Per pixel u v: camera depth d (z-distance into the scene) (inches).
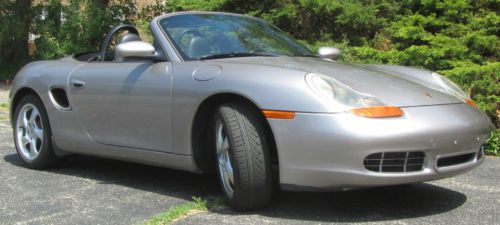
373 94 137.1
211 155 157.2
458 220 140.9
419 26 321.4
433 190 170.9
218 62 155.3
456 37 316.8
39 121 204.2
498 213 147.3
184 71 156.2
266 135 141.3
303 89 134.3
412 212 147.5
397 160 130.4
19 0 510.6
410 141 129.5
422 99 140.6
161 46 167.8
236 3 383.2
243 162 139.0
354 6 343.3
